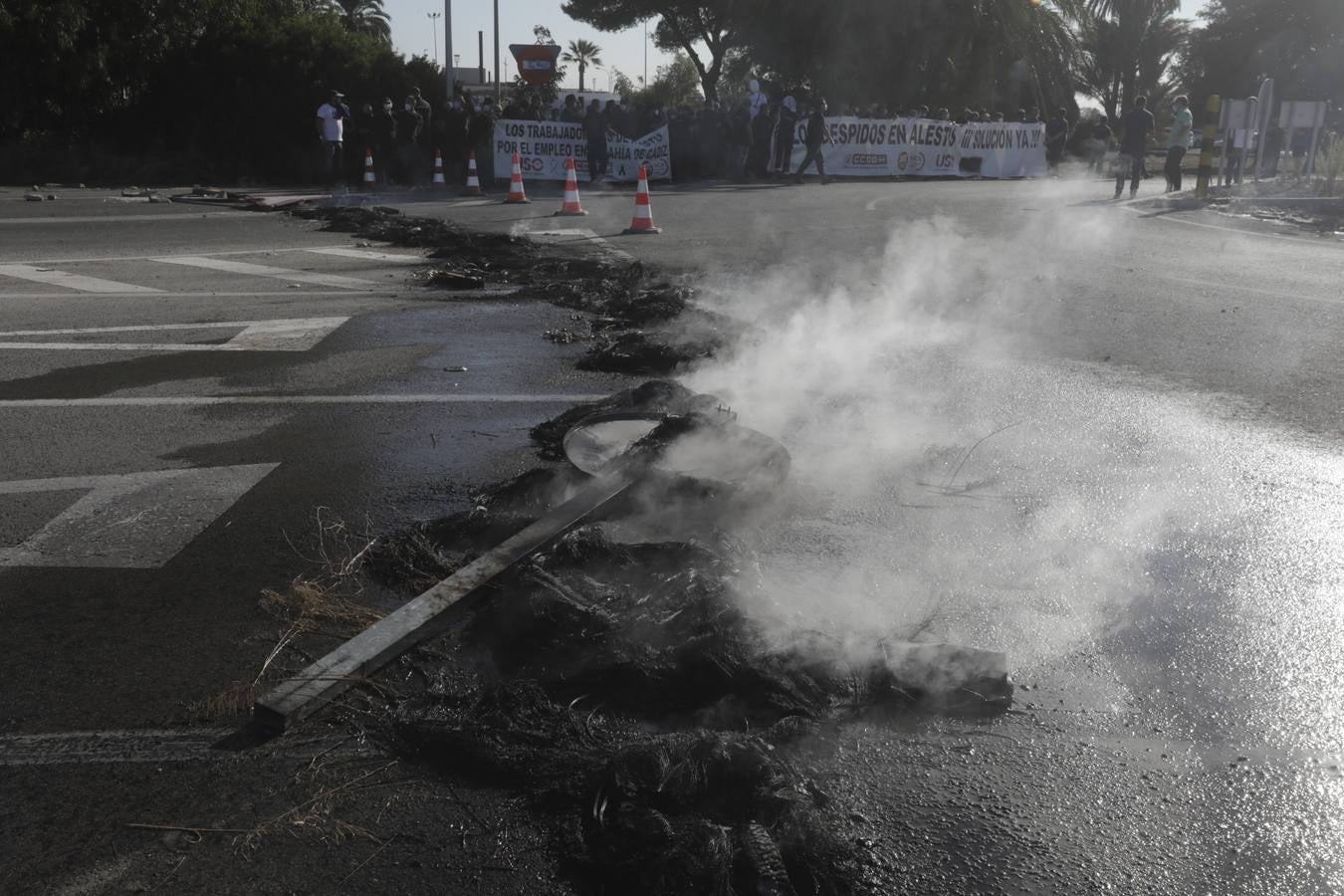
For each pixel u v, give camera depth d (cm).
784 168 2742
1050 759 257
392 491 434
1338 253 1229
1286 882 218
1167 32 5084
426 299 880
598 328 757
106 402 570
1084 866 221
